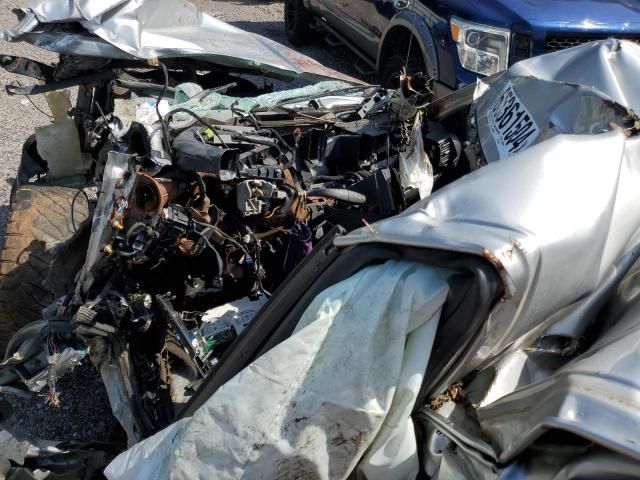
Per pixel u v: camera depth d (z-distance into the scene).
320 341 1.30
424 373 1.25
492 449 1.25
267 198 2.47
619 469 1.04
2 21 7.96
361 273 1.33
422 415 1.36
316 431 1.29
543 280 1.25
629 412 1.05
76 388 2.97
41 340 2.34
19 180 3.43
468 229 1.25
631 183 1.48
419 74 3.13
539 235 1.23
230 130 2.76
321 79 3.65
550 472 1.15
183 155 2.36
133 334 2.36
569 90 1.93
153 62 2.96
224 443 1.33
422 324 1.24
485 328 1.24
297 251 2.48
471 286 1.18
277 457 1.30
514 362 1.54
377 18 5.79
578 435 1.08
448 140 2.81
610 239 1.42
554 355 1.56
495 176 1.38
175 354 2.42
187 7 3.44
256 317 1.62
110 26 2.91
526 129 2.03
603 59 2.11
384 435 1.29
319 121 3.06
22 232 2.85
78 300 2.31
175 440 1.45
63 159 3.16
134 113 2.75
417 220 1.33
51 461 2.22
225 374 1.59
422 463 1.36
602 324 1.53
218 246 2.48
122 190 2.28
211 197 2.49
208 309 2.59
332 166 3.00
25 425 2.77
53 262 2.55
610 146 1.49
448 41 4.79
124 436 2.54
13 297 2.78
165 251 2.33
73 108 3.15
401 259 1.29
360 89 3.57
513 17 4.55
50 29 2.82
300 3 7.51
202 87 3.59
